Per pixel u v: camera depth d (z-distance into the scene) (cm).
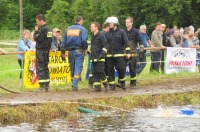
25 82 3086
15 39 12138
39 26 2973
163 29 3828
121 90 3125
